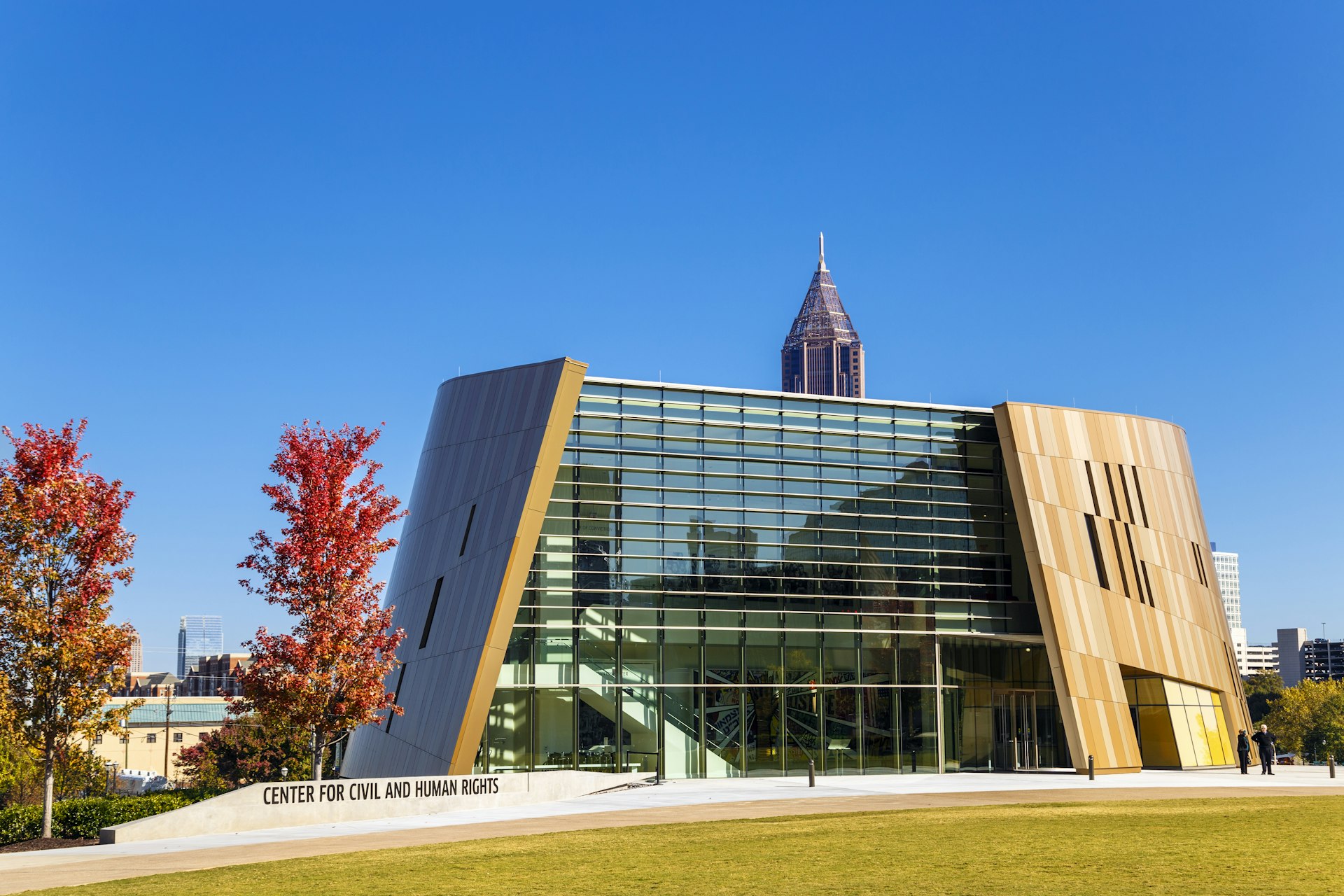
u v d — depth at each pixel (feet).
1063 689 153.17
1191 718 165.89
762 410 153.99
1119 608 161.79
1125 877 60.39
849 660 151.84
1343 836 77.00
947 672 156.15
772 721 147.02
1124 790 124.16
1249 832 79.71
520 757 136.77
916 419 161.07
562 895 57.82
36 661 87.61
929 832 82.64
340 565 106.01
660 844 78.07
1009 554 161.68
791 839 79.71
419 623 159.12
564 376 140.46
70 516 88.38
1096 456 166.81
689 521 147.84
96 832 90.99
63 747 91.56
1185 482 178.19
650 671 143.23
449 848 78.48
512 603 135.03
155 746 452.76
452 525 156.04
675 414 150.20
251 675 105.50
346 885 62.03
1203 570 176.76
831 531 153.69
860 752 150.20
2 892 61.62
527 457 140.46
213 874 67.21
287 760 216.33
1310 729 395.34
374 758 164.96
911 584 155.84
